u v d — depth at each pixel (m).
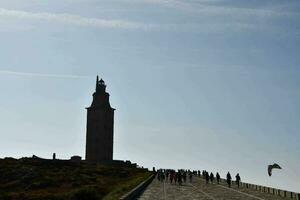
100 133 153.38
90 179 89.00
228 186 63.97
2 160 109.06
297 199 38.03
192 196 40.69
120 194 36.16
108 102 157.62
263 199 38.47
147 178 74.25
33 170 97.38
